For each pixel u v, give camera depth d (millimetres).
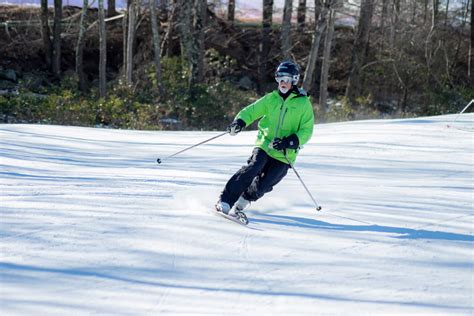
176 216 8484
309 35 55344
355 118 43062
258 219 8633
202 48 40969
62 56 51219
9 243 6867
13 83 45656
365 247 7141
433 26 47281
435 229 8023
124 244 7023
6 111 33594
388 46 50938
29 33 50625
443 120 24062
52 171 12688
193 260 6547
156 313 5121
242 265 6426
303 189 11195
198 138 21062
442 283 5867
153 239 7277
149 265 6328
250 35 57531
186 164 14445
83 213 8469
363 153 16422
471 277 6055
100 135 21016
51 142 18047
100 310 5141
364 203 9852
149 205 9203
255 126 36656
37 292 5477
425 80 49625
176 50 53344
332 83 54688
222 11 59312
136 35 52188
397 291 5652
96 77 50688
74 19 51656
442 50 51000
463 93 48000
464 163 14656
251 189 8805
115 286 5703
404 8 53031
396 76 50375
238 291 5660
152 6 38094
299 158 15602
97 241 7098
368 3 45781
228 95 39719
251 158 8773
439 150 16844
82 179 11664
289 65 8539
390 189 11211
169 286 5754
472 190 11055
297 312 5156
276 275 6121
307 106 8656
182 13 44250
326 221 8555
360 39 47062
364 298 5480
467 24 57844
